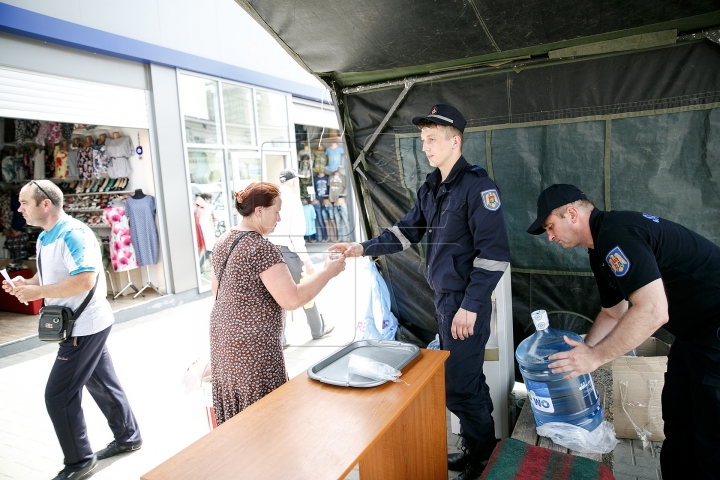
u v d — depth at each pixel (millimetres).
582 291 2781
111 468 2594
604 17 2002
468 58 2539
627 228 1563
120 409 2689
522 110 2635
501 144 2732
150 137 6016
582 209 1696
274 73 7648
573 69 2455
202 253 6703
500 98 2672
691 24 2082
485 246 2051
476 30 2125
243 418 1400
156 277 6383
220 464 1186
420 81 2773
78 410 2475
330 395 1519
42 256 2400
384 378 1582
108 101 5539
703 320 1590
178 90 6227
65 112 5117
